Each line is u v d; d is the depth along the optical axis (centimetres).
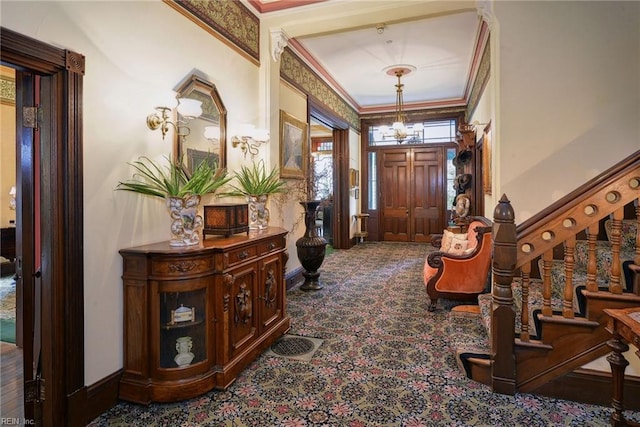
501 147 297
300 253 447
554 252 308
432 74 580
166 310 219
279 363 261
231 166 325
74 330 187
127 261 215
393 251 719
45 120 181
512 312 220
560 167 287
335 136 725
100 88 202
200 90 282
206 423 194
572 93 285
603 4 279
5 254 509
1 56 156
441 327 328
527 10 291
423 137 813
